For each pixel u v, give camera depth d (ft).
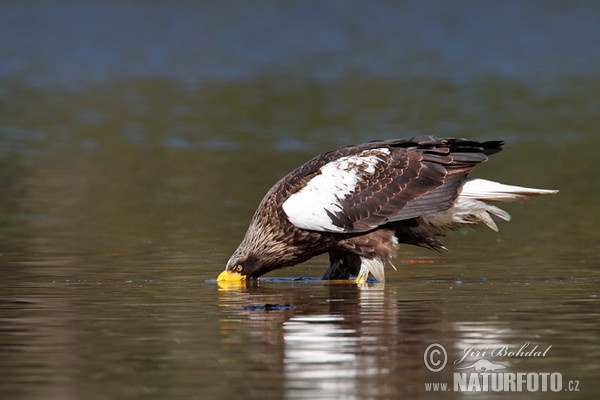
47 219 60.08
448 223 45.47
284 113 104.58
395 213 44.01
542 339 33.58
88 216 60.95
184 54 153.89
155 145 87.92
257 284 44.70
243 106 109.29
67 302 39.86
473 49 158.71
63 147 86.84
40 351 32.86
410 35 171.12
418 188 44.11
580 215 60.80
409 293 41.55
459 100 111.86
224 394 28.71
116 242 53.78
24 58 148.36
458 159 44.45
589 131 92.79
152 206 64.08
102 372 30.71
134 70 139.64
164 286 43.42
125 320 36.81
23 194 67.92
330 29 175.42
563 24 175.42
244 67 142.72
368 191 44.32
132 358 31.99
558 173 74.08
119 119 101.81
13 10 177.17
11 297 40.68
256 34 170.60
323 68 140.97
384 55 153.79
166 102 112.57
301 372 30.45
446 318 36.55
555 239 54.29
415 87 122.21
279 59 150.30
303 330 35.12
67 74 135.74
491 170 75.20
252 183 71.31
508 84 123.95
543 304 38.70
